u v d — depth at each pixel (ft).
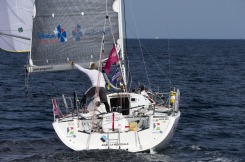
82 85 250.16
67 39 124.57
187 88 246.06
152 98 125.18
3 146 116.47
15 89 232.94
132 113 113.70
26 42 128.26
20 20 127.44
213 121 156.66
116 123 103.40
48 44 123.65
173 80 284.00
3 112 169.17
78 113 109.19
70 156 97.09
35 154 104.83
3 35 127.34
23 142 120.98
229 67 429.38
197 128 143.95
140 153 99.66
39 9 122.21
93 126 105.91
